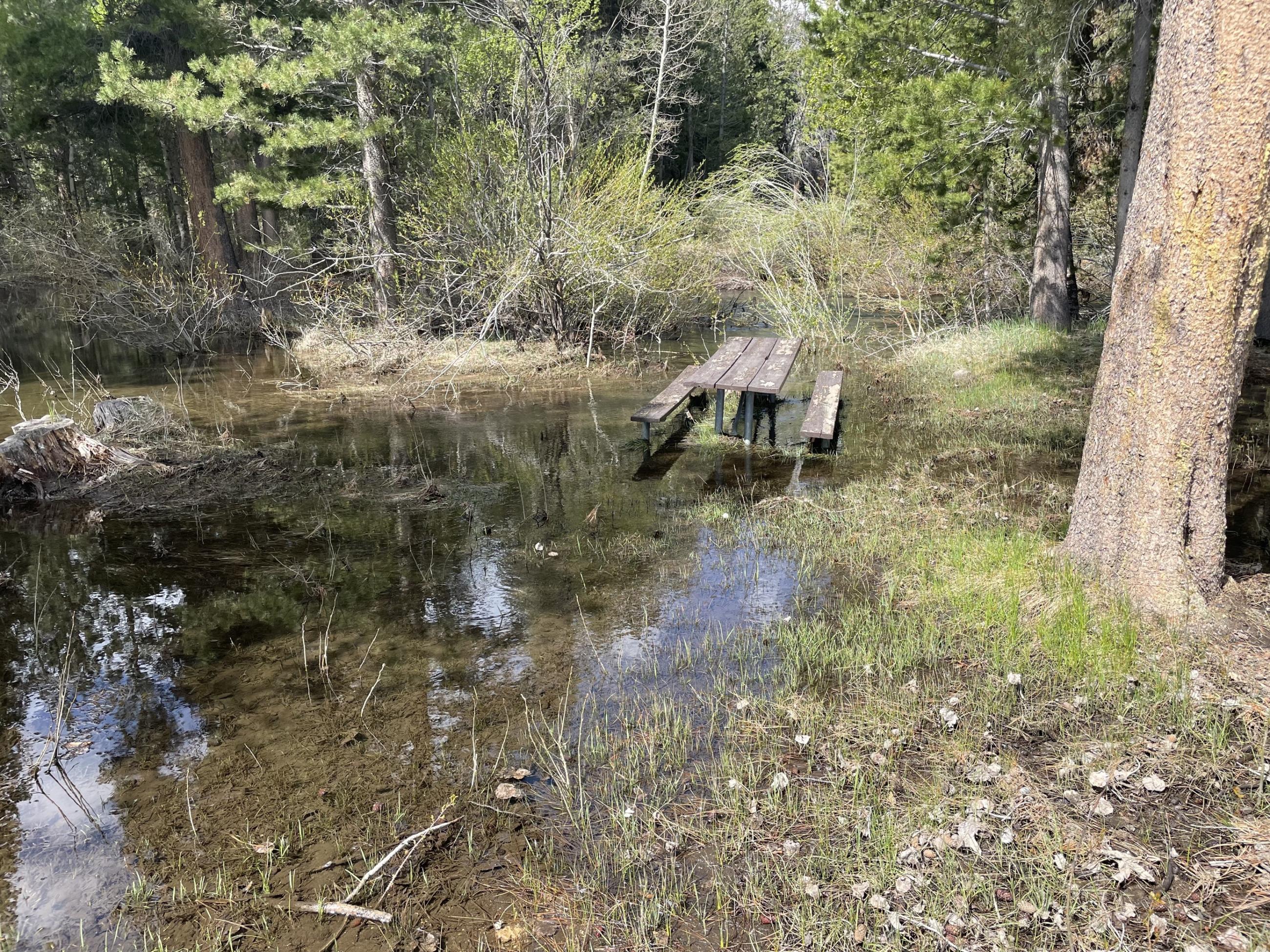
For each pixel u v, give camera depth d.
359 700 3.62
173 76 12.62
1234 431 7.26
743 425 8.66
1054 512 5.56
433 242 12.91
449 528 5.83
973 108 11.16
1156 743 3.07
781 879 2.56
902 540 5.25
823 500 6.18
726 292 21.06
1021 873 2.51
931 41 12.21
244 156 19.97
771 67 34.84
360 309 13.80
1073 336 11.58
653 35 24.17
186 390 10.85
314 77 12.20
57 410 9.31
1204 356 3.61
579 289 12.91
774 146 32.62
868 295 15.59
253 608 4.59
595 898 2.52
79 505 6.43
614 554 5.29
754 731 3.33
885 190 12.90
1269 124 3.31
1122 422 3.96
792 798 2.91
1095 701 3.36
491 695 3.65
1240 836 2.61
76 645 4.19
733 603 4.55
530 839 2.78
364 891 2.55
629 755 3.19
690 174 22.83
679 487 6.63
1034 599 4.16
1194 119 3.43
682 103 31.75
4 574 5.05
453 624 4.35
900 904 2.43
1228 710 3.21
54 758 3.20
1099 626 3.83
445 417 9.27
